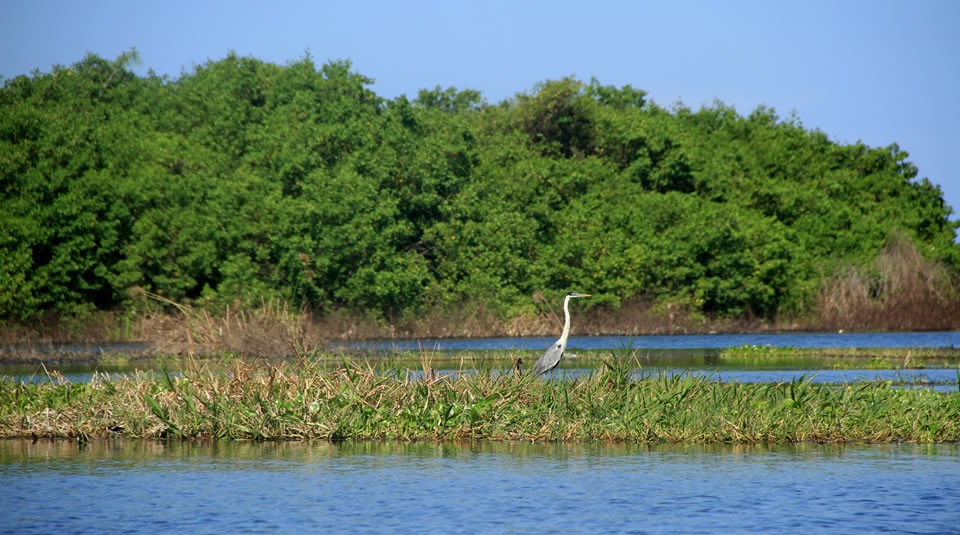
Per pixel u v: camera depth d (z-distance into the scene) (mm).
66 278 51250
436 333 59188
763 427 19859
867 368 34125
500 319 61094
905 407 20953
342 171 59188
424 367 21875
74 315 52000
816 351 41406
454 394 21219
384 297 58656
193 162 59438
